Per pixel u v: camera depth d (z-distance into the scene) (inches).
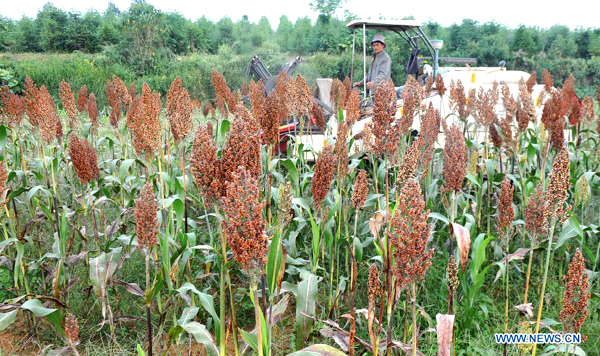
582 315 104.5
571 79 252.2
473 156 191.2
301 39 1640.0
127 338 160.7
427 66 422.3
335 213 162.1
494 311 163.5
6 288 160.2
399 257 97.0
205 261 160.9
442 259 195.9
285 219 117.3
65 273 173.5
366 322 157.8
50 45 1302.9
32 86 210.5
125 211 176.9
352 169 195.2
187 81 1002.7
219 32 1663.4
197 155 98.1
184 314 126.9
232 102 229.3
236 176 83.6
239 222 83.8
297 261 157.0
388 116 126.1
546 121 195.3
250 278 89.8
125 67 1037.2
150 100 141.5
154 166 203.8
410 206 93.8
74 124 245.8
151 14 1130.0
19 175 195.9
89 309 170.1
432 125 178.9
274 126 140.3
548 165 230.1
